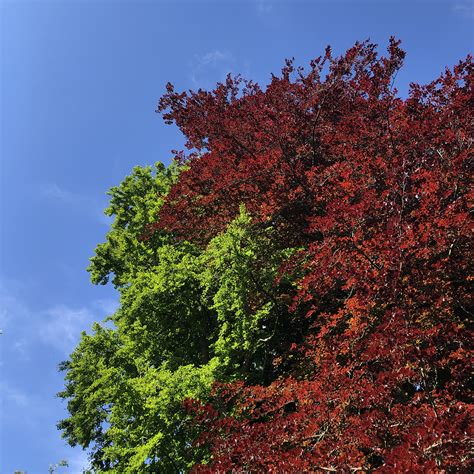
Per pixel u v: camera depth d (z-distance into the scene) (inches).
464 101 332.5
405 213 257.8
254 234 420.2
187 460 342.6
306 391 229.5
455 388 215.3
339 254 243.4
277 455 176.7
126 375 429.4
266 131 418.6
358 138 359.9
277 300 403.9
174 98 518.3
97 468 599.5
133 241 652.1
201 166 452.8
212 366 361.4
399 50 365.1
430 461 128.2
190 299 484.1
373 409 198.2
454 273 245.9
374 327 239.0
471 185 259.1
